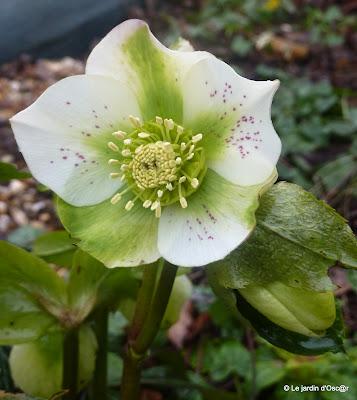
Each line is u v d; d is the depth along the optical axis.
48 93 0.10
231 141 0.10
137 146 0.10
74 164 0.10
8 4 0.41
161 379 0.17
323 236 0.10
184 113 0.10
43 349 0.13
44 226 0.28
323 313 0.10
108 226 0.10
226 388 0.20
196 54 0.09
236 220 0.09
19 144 0.10
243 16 0.47
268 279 0.10
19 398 0.10
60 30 0.43
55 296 0.12
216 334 0.21
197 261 0.09
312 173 0.30
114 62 0.10
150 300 0.11
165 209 0.10
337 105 0.34
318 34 0.42
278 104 0.34
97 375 0.14
